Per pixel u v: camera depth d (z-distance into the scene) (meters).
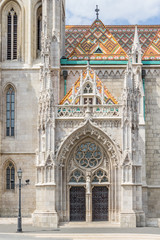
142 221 53.84
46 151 54.50
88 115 55.28
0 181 61.66
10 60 64.56
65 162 55.69
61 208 54.78
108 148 55.50
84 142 56.44
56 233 47.69
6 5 65.06
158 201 63.69
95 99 57.75
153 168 64.69
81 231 49.50
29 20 64.56
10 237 44.75
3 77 63.66
